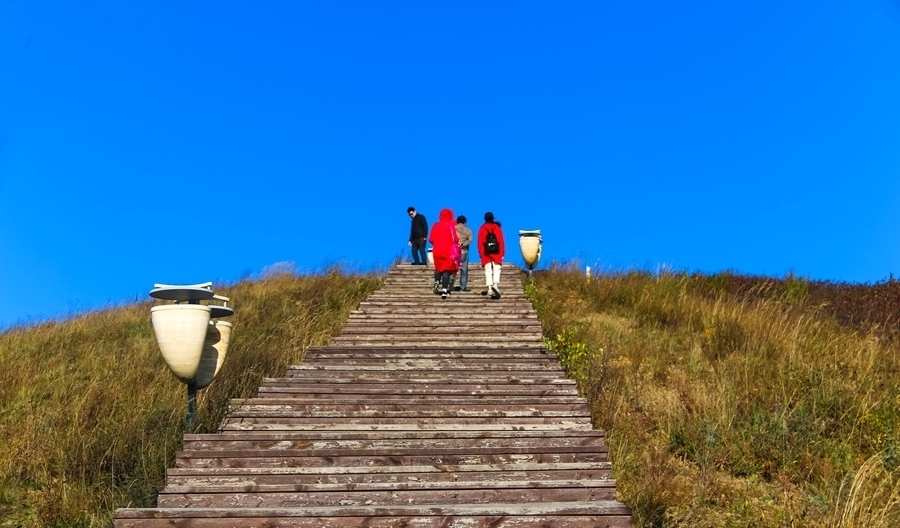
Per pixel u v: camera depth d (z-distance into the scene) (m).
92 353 11.98
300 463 6.59
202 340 7.50
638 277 16.20
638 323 12.90
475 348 9.67
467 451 6.64
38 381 10.64
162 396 9.30
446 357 9.38
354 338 10.77
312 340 12.16
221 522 5.53
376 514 5.56
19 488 7.51
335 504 6.05
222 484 6.12
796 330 11.52
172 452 7.32
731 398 9.16
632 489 6.94
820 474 7.61
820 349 11.05
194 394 7.77
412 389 8.29
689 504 6.83
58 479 7.44
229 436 6.98
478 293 14.18
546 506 5.64
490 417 7.62
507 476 6.45
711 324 12.12
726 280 16.58
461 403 7.92
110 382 10.09
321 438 6.96
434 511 5.57
